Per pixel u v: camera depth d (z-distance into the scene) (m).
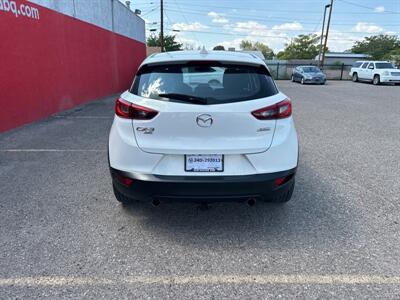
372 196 4.11
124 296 2.37
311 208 3.78
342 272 2.64
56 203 3.85
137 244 3.03
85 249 2.94
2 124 7.32
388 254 2.88
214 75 3.08
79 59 11.70
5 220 3.45
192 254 2.89
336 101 14.31
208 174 2.88
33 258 2.80
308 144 6.69
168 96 2.93
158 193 2.92
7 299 2.32
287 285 2.49
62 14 10.21
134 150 2.93
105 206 3.79
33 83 8.53
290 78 35.41
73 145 6.34
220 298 2.35
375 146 6.54
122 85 17.67
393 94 17.64
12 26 7.52
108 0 14.99
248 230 3.29
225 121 2.84
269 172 2.95
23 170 4.95
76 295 2.37
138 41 22.08
